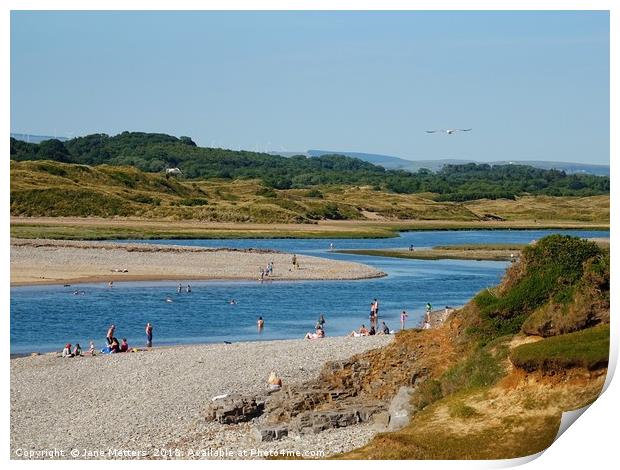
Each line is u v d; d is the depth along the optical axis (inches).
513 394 1385.3
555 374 1353.3
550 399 1339.8
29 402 1775.3
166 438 1530.5
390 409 1598.2
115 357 2255.2
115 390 1875.0
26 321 3048.7
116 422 1635.1
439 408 1439.5
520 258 1756.9
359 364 1827.0
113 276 4436.5
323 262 5442.9
